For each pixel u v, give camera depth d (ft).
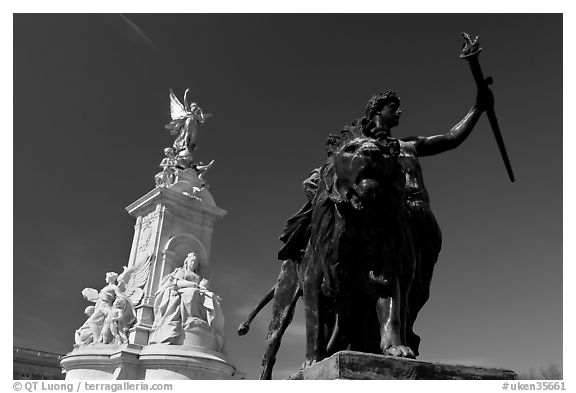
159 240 67.26
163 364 55.26
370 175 11.03
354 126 12.16
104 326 60.49
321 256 12.18
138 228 72.08
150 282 64.13
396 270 11.84
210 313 60.59
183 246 68.49
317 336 12.42
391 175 11.35
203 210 72.33
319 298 12.69
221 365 57.00
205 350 57.62
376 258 11.84
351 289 12.34
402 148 14.19
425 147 14.83
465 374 10.01
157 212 69.41
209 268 69.97
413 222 13.20
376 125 11.71
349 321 12.96
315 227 12.37
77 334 63.62
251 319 16.63
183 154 77.92
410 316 13.56
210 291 63.36
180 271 64.03
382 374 9.52
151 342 58.59
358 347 12.95
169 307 59.67
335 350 13.10
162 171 76.28
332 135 12.38
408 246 12.17
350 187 11.21
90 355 57.31
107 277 65.67
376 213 11.35
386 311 11.56
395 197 11.44
